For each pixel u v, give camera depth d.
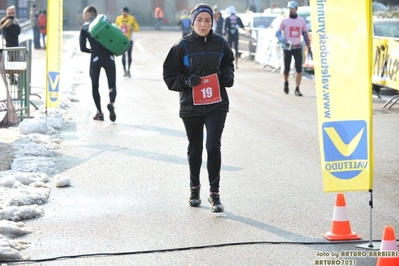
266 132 23.17
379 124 24.94
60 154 19.38
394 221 13.31
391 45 28.77
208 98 13.78
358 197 15.12
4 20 38.16
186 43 13.72
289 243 11.99
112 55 24.70
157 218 13.51
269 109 28.62
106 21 24.05
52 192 15.39
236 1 103.56
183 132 22.98
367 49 11.66
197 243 12.00
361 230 12.73
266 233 12.55
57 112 26.22
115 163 18.31
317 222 13.25
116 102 30.42
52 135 22.16
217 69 13.81
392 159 19.11
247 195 15.24
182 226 12.98
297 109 28.62
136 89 35.31
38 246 11.87
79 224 13.11
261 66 50.81
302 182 16.44
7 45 38.16
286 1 98.81
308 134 22.84
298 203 14.60
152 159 18.83
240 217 13.58
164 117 26.14
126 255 11.42
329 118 11.84
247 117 26.42
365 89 11.73
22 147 19.56
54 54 21.72
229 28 49.38
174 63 13.87
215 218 13.51
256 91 35.03
